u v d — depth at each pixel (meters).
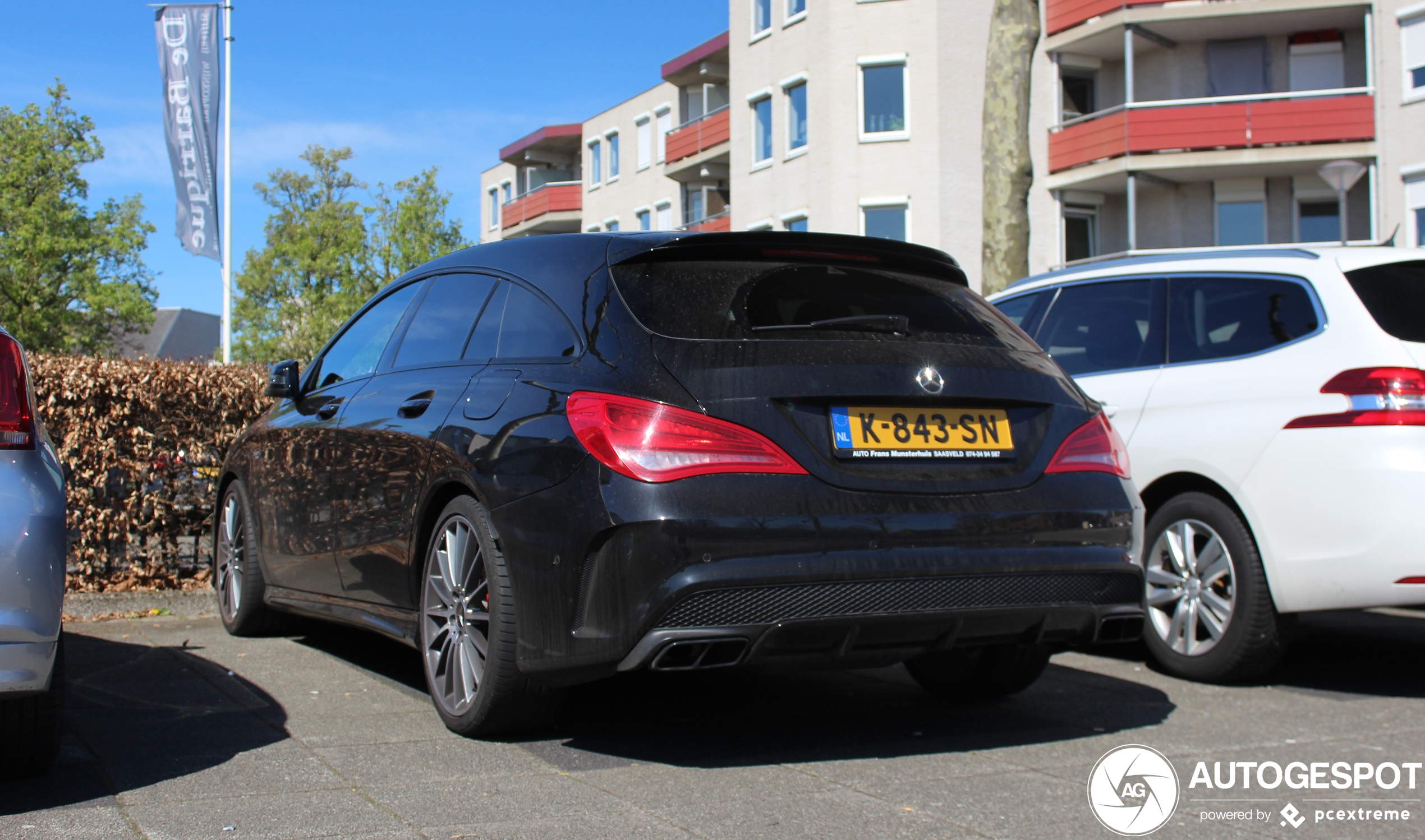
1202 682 4.86
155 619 6.38
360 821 2.86
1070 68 29.34
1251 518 4.67
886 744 3.71
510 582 3.46
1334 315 4.63
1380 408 4.36
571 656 3.22
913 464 3.34
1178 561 4.97
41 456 3.06
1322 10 26.22
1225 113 26.25
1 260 45.53
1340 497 4.40
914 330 3.62
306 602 4.99
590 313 3.52
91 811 2.93
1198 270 5.28
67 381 6.55
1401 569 4.26
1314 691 4.67
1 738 3.07
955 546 3.28
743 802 3.05
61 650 3.15
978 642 3.43
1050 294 5.98
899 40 28.31
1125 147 26.75
